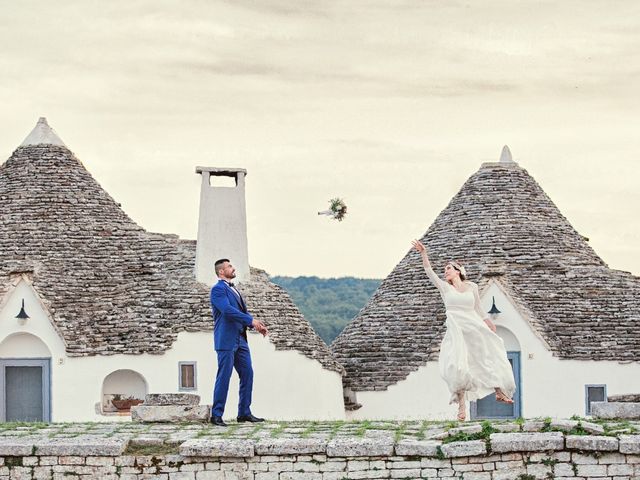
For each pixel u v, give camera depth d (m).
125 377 44.50
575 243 50.91
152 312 45.12
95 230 48.31
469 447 23.59
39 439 24.62
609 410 26.33
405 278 49.50
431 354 45.59
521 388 45.72
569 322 47.16
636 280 49.94
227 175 46.84
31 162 49.84
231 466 23.88
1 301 44.19
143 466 23.97
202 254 46.19
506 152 52.69
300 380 44.38
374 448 23.72
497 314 45.88
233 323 27.05
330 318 83.31
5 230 47.66
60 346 44.03
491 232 50.03
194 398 27.81
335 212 46.59
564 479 23.61
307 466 23.80
